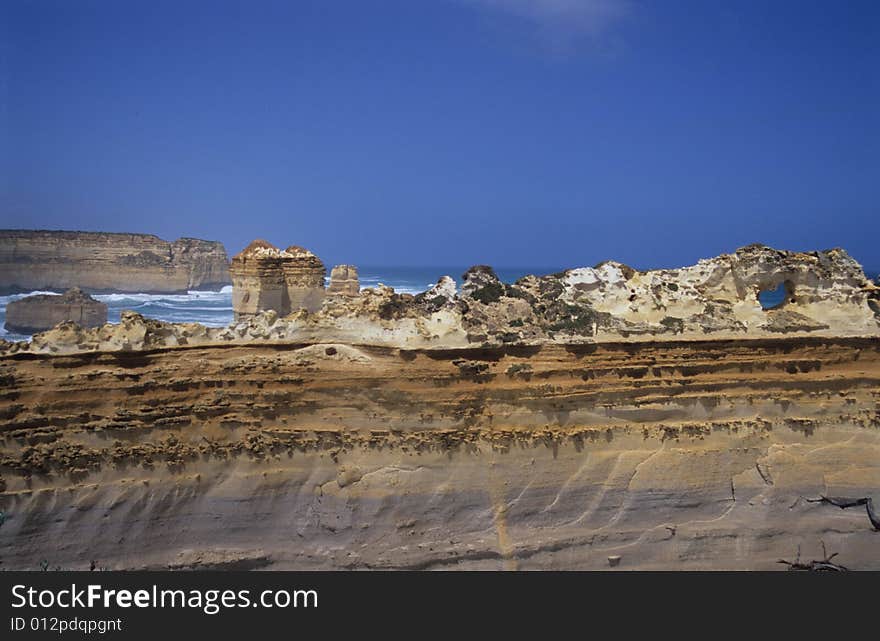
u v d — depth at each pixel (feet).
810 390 55.01
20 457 45.65
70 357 47.19
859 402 55.36
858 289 57.11
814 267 57.72
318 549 48.73
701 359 53.93
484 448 51.11
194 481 48.19
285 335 50.93
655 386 53.31
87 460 46.85
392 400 50.83
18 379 46.32
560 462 51.60
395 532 49.34
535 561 49.62
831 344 55.31
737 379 54.29
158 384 48.29
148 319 50.14
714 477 52.65
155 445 47.91
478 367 51.37
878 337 55.42
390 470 50.24
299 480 49.57
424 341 51.01
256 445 49.26
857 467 53.62
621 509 51.42
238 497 48.42
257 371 49.75
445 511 50.03
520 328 53.36
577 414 52.39
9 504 44.98
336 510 49.34
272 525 48.78
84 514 46.26
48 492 45.83
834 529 52.44
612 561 50.26
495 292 56.95
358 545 48.91
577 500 51.19
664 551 50.83
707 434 53.42
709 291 58.70
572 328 53.31
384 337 51.31
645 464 52.16
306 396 50.29
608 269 58.23
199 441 48.73
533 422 51.90
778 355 54.95
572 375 52.49
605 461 51.96
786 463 53.31
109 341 48.11
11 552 44.78
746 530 51.83
